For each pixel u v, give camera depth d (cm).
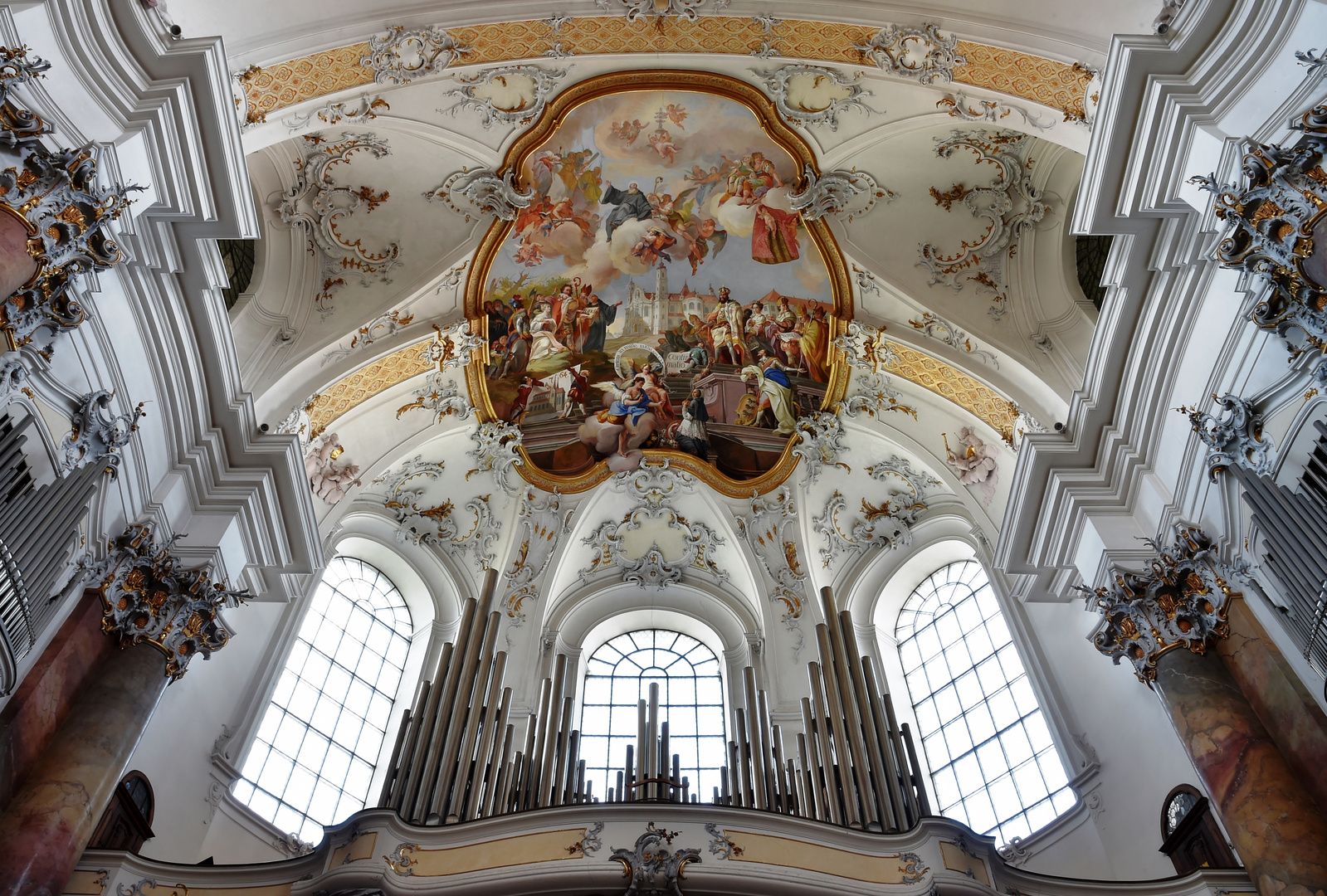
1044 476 1200
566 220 1493
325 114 1232
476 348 1519
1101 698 1232
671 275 1568
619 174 1471
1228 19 933
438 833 1018
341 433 1439
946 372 1438
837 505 1617
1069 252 1410
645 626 1634
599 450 1647
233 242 1371
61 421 955
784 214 1484
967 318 1422
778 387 1598
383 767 1399
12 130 836
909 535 1580
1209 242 1002
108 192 895
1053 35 1115
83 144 906
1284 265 856
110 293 1001
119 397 1034
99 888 952
